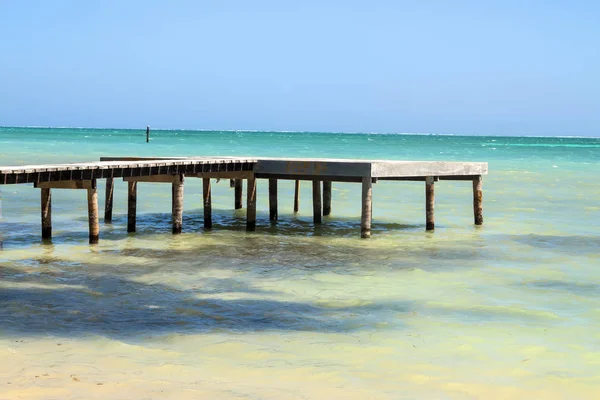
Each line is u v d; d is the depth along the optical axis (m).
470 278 13.46
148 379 7.70
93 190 16.28
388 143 131.50
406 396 7.41
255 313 10.66
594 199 28.61
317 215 20.72
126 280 12.79
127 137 145.88
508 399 7.43
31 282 12.49
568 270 14.30
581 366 8.45
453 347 9.10
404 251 16.36
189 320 10.19
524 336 9.63
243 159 18.64
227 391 7.39
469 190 31.67
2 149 68.56
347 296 11.85
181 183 17.92
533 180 38.78
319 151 76.06
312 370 8.14
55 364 8.11
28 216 21.06
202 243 17.02
